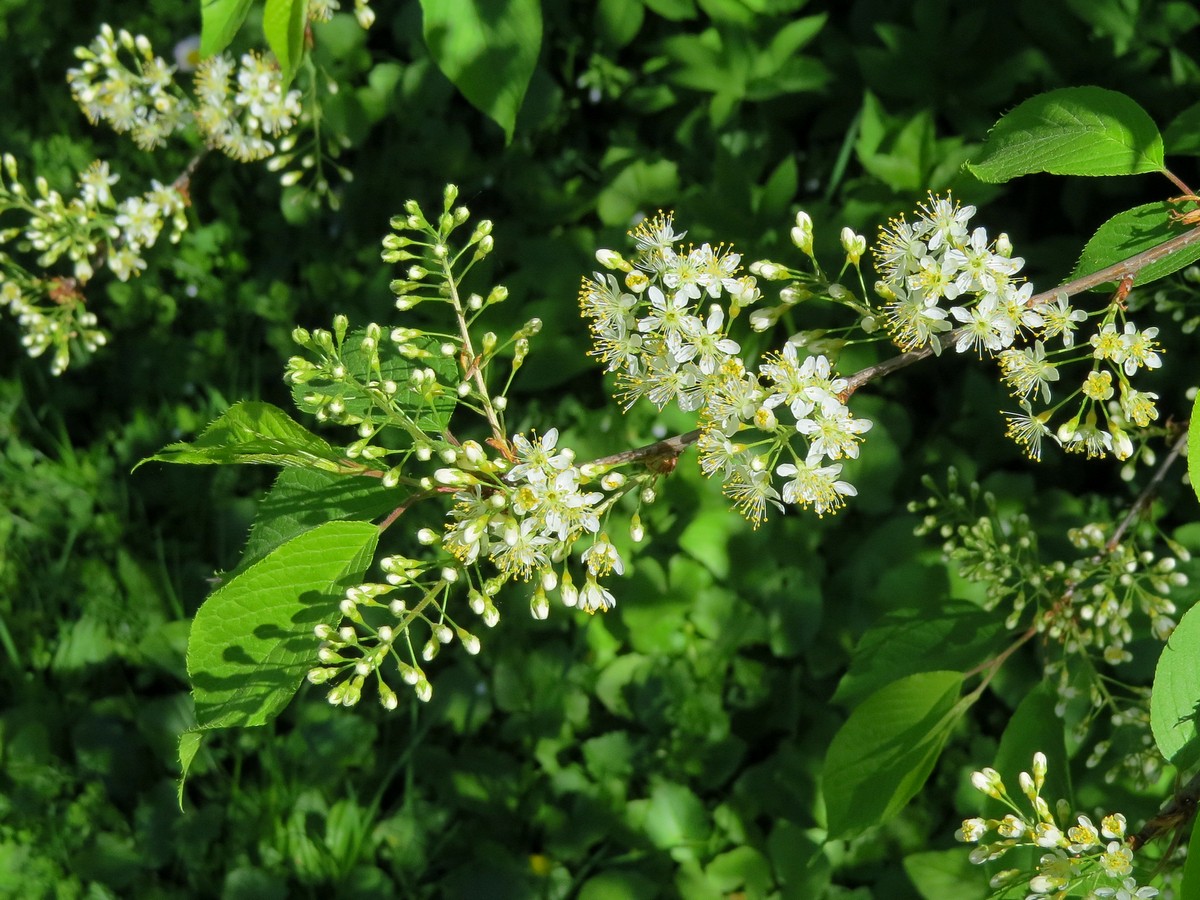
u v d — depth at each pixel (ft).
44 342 1.46
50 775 1.92
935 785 1.74
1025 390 1.00
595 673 1.88
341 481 0.99
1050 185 2.03
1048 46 1.90
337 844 1.81
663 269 1.00
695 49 2.01
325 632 0.93
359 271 2.25
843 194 1.98
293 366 1.00
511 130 1.03
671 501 1.84
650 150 2.22
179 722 1.94
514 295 1.94
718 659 1.82
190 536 2.15
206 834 1.83
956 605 1.29
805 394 0.96
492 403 1.04
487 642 1.93
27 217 2.44
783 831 1.69
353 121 2.21
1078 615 1.29
